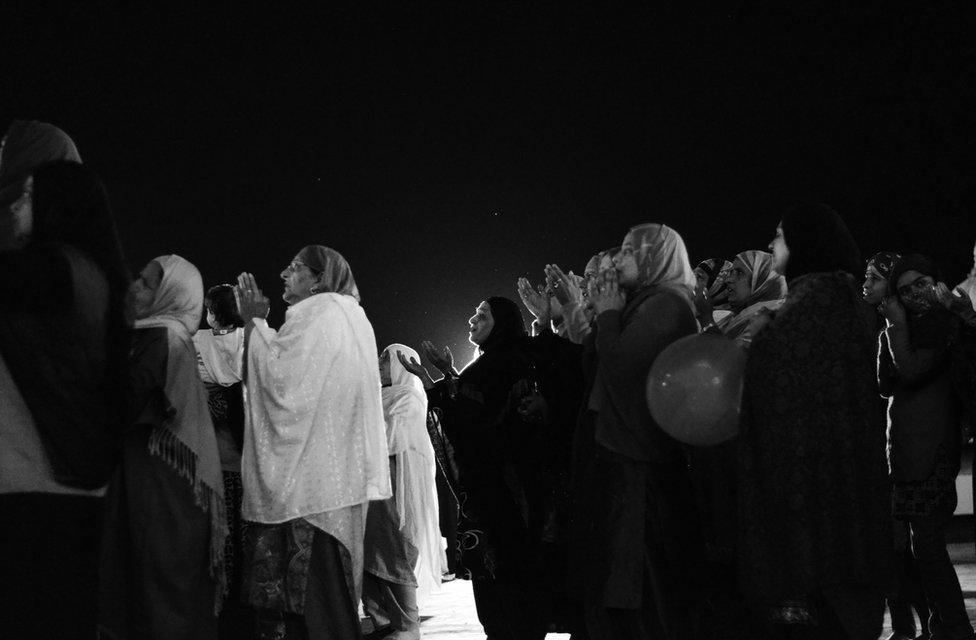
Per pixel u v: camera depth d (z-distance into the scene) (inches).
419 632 224.5
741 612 146.9
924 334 170.9
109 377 95.3
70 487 91.2
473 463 172.6
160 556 142.4
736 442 136.9
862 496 126.7
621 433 139.5
